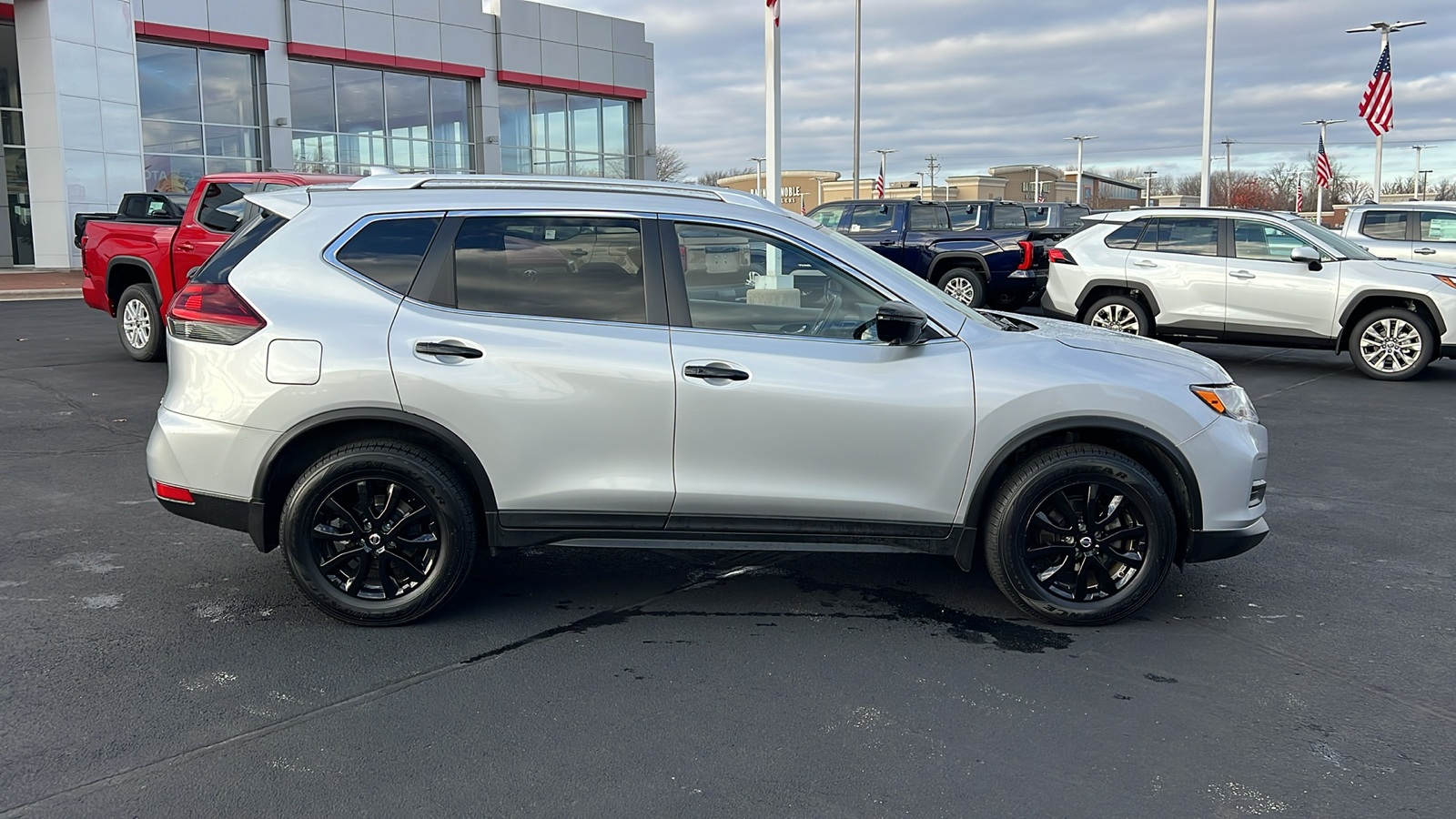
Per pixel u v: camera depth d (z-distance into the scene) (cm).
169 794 302
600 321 420
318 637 420
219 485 416
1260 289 1162
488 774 315
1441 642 424
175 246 1073
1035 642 422
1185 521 440
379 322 412
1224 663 403
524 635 425
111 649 405
